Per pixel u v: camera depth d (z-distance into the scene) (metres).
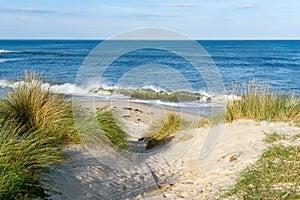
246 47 86.50
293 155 5.74
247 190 4.79
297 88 24.12
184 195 5.45
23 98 7.11
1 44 110.06
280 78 31.06
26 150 5.26
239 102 9.48
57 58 48.75
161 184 6.04
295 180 4.86
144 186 5.93
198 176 6.28
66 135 7.02
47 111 7.03
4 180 4.47
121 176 6.31
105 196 5.38
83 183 5.59
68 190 5.20
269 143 6.77
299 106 9.10
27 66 38.22
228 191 5.05
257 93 9.61
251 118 8.95
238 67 40.28
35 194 4.75
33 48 79.12
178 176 6.41
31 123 6.75
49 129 6.73
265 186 4.81
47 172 5.43
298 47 86.38
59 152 5.99
